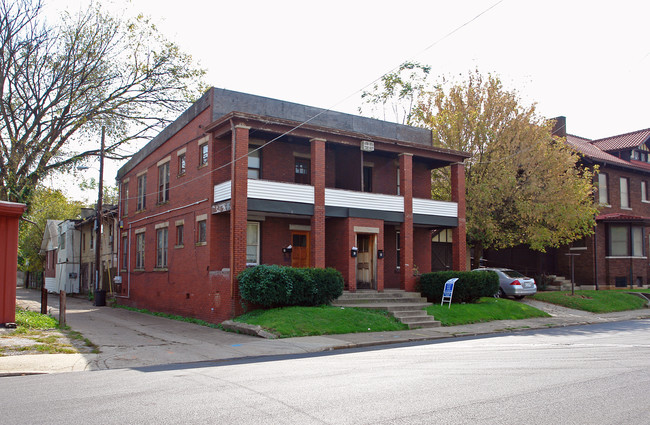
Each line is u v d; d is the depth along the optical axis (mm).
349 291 20062
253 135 20094
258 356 12312
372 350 13094
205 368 10359
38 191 25766
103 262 34156
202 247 19859
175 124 23062
